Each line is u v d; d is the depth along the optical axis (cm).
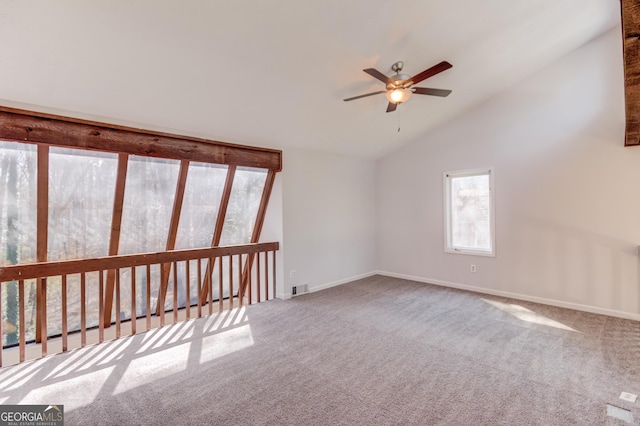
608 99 377
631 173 364
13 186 281
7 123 253
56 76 243
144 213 361
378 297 466
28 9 191
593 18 338
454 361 270
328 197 529
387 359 274
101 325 311
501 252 464
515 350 289
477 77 402
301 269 486
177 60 256
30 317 314
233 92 314
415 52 316
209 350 295
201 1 211
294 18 242
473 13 282
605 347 293
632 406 205
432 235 542
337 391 226
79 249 322
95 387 233
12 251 286
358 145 523
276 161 453
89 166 317
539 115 426
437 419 195
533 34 338
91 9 199
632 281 364
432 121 501
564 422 191
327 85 338
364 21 260
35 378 246
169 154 347
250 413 202
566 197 407
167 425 191
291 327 351
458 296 466
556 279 416
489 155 471
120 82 264
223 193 424
